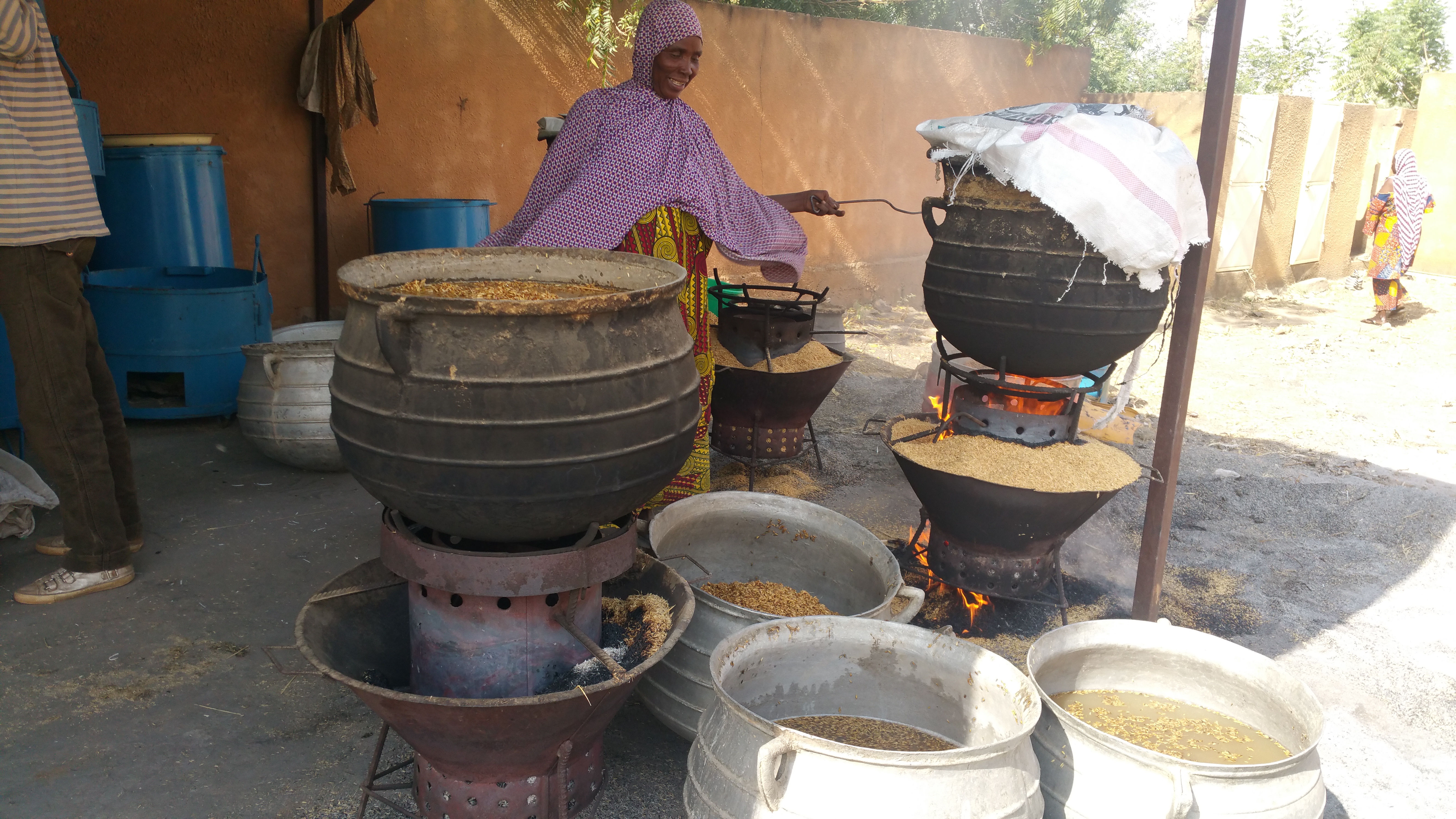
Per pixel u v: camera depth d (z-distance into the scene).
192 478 4.63
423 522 2.06
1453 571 4.22
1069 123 2.86
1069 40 11.70
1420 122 13.10
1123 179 2.76
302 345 4.68
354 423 1.99
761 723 1.99
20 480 3.83
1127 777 2.10
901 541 3.94
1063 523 3.11
